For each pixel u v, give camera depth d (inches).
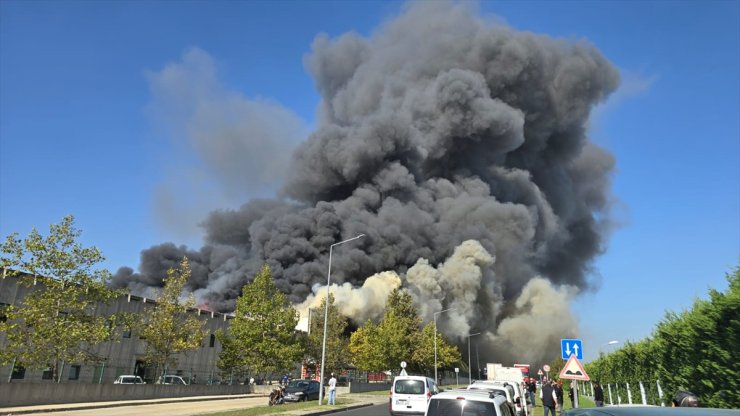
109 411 939.3
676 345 583.2
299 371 2310.5
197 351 1924.2
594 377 1480.1
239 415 869.8
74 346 1029.2
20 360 957.8
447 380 3341.5
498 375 1771.7
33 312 954.7
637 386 912.3
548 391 882.8
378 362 2288.4
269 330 1653.5
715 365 486.3
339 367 2336.4
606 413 184.1
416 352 2583.7
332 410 1077.1
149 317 1503.4
